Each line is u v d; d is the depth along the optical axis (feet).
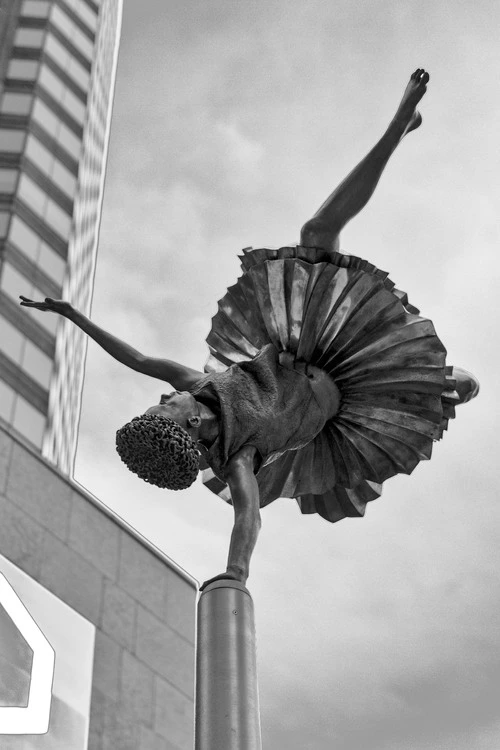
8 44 119.14
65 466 98.78
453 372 20.33
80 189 108.88
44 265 99.19
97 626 25.35
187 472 15.08
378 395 19.30
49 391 90.07
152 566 28.22
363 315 19.01
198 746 13.19
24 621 23.88
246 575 15.23
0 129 108.47
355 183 19.92
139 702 24.63
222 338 19.49
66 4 126.41
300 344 18.75
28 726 22.07
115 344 18.33
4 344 90.58
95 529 27.63
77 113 115.85
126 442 14.99
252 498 16.28
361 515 20.43
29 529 25.94
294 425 17.87
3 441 27.07
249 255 19.90
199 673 13.80
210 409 17.11
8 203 101.14
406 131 20.15
